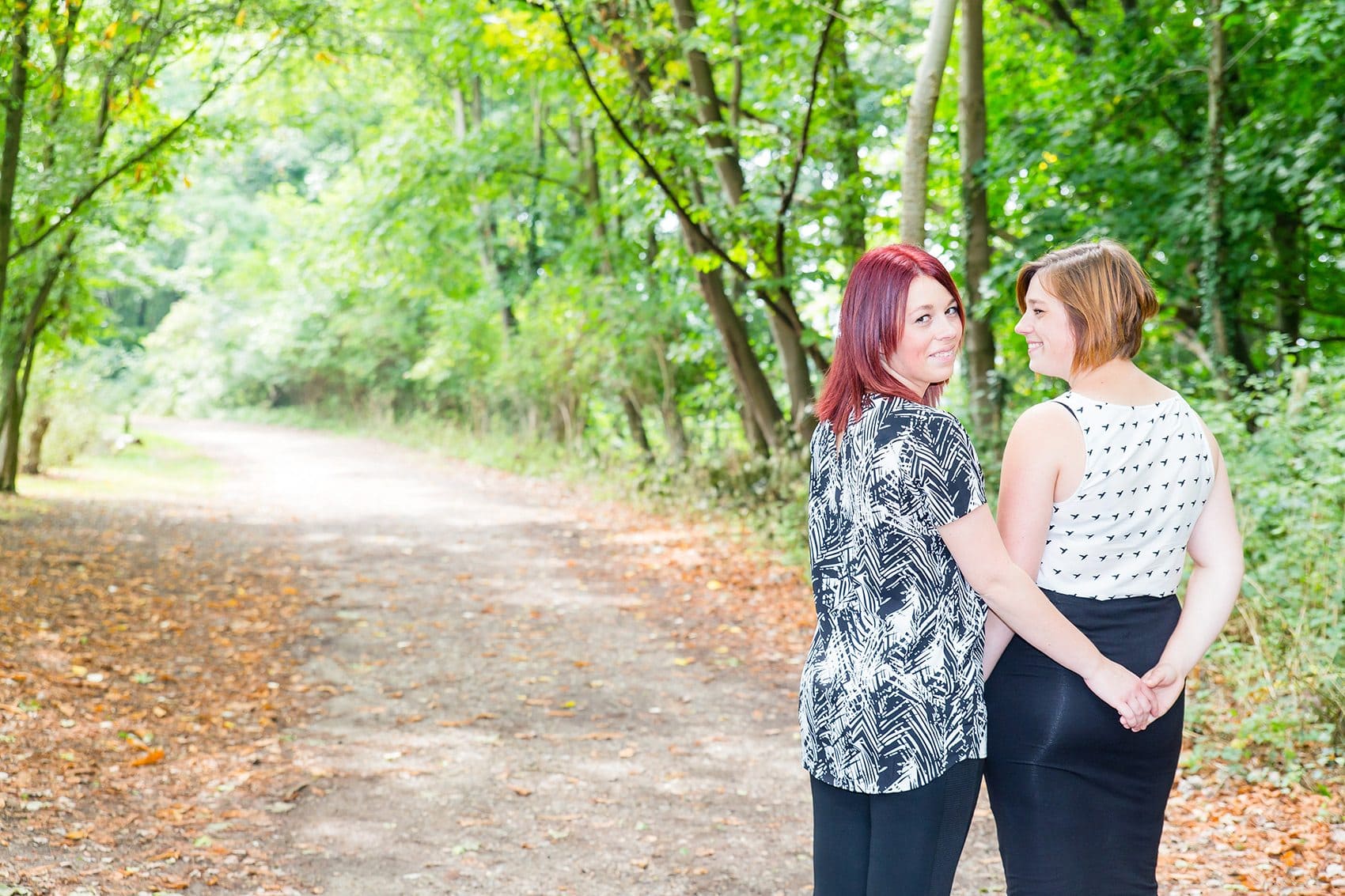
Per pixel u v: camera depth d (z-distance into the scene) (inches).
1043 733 82.0
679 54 413.7
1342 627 175.8
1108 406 84.6
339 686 253.3
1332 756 167.3
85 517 482.6
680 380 626.2
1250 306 416.8
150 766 186.9
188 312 1560.0
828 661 84.2
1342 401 226.8
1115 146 378.6
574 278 636.1
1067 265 86.9
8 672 223.1
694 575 380.8
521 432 895.1
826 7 356.5
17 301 483.2
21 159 388.2
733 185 438.9
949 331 83.0
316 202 1246.3
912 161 317.1
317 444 1109.7
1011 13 475.5
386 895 140.9
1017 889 83.3
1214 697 194.5
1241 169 350.9
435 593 365.7
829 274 434.6
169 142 401.1
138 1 365.4
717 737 215.6
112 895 132.3
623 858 154.8
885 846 80.5
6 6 310.5
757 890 144.2
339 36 410.0
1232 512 88.8
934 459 79.7
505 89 714.8
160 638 283.4
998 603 80.3
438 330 1034.7
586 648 291.3
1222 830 150.6
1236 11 338.0
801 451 486.6
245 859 150.2
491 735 216.8
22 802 159.3
